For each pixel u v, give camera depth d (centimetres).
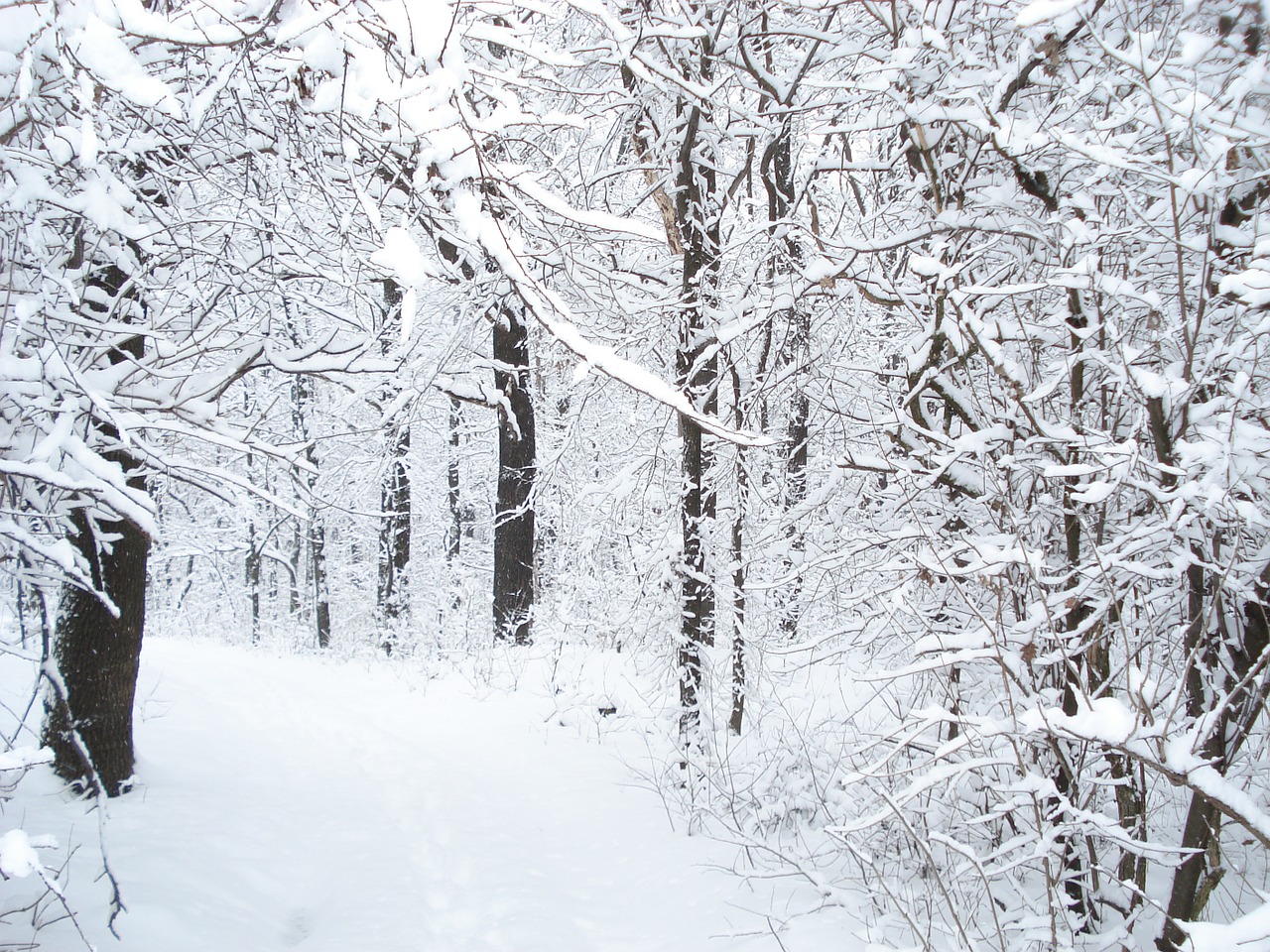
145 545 653
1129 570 404
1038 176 463
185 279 560
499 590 1246
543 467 1166
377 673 1232
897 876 483
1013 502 509
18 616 423
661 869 582
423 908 538
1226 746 394
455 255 1031
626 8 775
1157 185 440
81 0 262
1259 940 222
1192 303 424
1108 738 282
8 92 309
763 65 793
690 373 785
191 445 632
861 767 512
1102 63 411
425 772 797
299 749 862
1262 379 402
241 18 293
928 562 401
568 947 486
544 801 730
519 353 1258
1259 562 377
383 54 308
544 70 588
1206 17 343
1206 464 360
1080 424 456
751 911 448
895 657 641
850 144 770
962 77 461
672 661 862
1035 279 546
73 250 425
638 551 905
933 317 496
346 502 1655
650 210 1012
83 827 553
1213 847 383
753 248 873
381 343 657
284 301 620
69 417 355
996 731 345
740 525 910
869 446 713
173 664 1152
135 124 464
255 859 571
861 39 692
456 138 293
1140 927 428
